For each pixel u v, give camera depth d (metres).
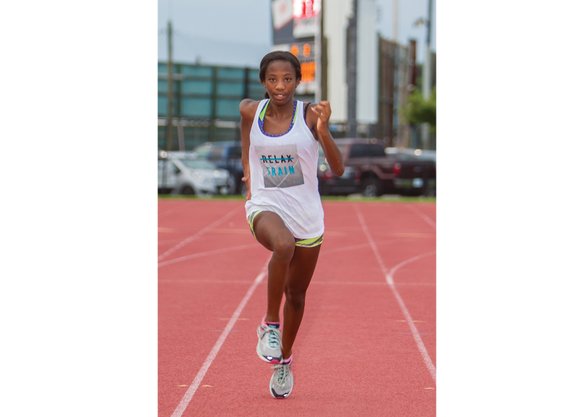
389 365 7.43
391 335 8.60
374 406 6.27
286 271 5.88
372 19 55.03
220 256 14.66
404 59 65.12
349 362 7.53
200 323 9.14
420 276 12.56
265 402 6.34
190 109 45.81
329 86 51.72
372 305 10.22
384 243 16.77
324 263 13.91
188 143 45.44
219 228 19.33
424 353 7.86
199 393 6.56
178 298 10.66
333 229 19.42
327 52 51.28
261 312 9.77
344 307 10.09
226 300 10.53
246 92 43.84
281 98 5.96
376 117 56.59
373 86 55.66
